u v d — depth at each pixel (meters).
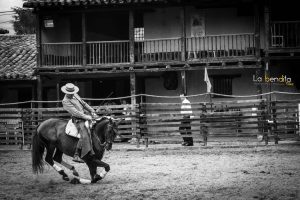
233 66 24.56
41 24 26.69
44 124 12.80
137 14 27.88
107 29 29.17
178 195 10.42
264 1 24.27
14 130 22.42
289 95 26.06
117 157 17.94
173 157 17.42
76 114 12.35
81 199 10.34
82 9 25.86
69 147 12.40
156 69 25.30
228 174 13.08
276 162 15.23
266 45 24.20
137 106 21.06
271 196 10.06
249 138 23.80
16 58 29.58
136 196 10.44
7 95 29.30
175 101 27.42
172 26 27.27
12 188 12.05
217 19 26.80
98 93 28.69
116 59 28.69
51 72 26.38
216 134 20.28
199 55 25.06
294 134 19.89
